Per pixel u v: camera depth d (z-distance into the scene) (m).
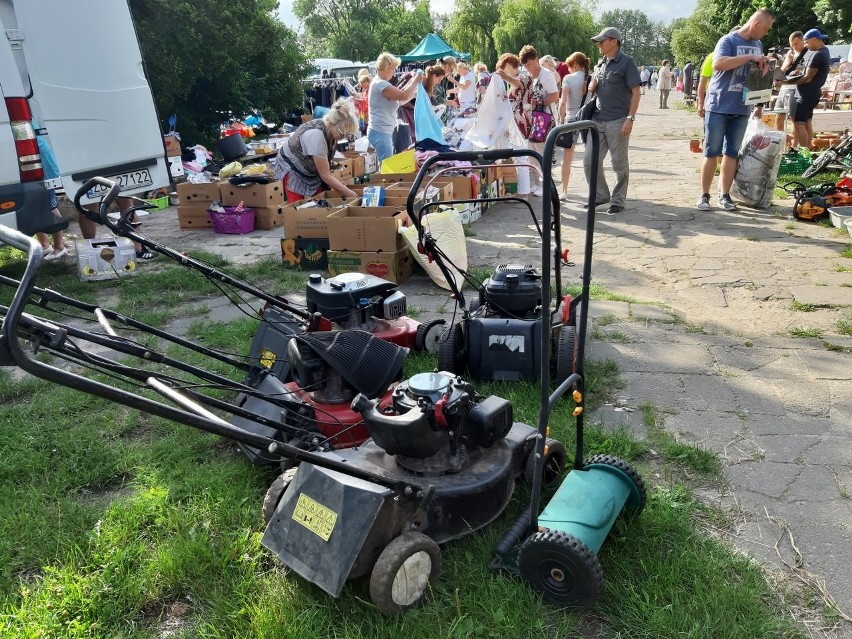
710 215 9.38
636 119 25.39
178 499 3.66
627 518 3.28
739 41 8.90
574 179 12.91
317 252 7.68
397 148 12.30
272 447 2.57
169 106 16.58
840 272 6.92
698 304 6.30
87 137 7.88
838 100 19.88
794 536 3.26
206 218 10.11
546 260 2.62
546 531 2.78
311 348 3.62
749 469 3.80
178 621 2.91
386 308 4.91
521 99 10.92
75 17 7.64
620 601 2.82
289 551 2.87
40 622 2.84
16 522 3.47
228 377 5.10
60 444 4.16
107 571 3.10
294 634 2.71
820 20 37.56
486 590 2.90
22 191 7.00
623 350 5.35
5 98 6.81
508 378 4.71
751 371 4.95
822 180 10.90
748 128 9.45
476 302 5.27
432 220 6.94
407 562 2.75
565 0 47.69
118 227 4.23
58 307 6.76
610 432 4.14
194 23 16.83
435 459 3.12
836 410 4.39
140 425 4.48
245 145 15.71
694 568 2.96
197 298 7.06
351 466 2.82
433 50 31.17
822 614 2.79
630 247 8.12
